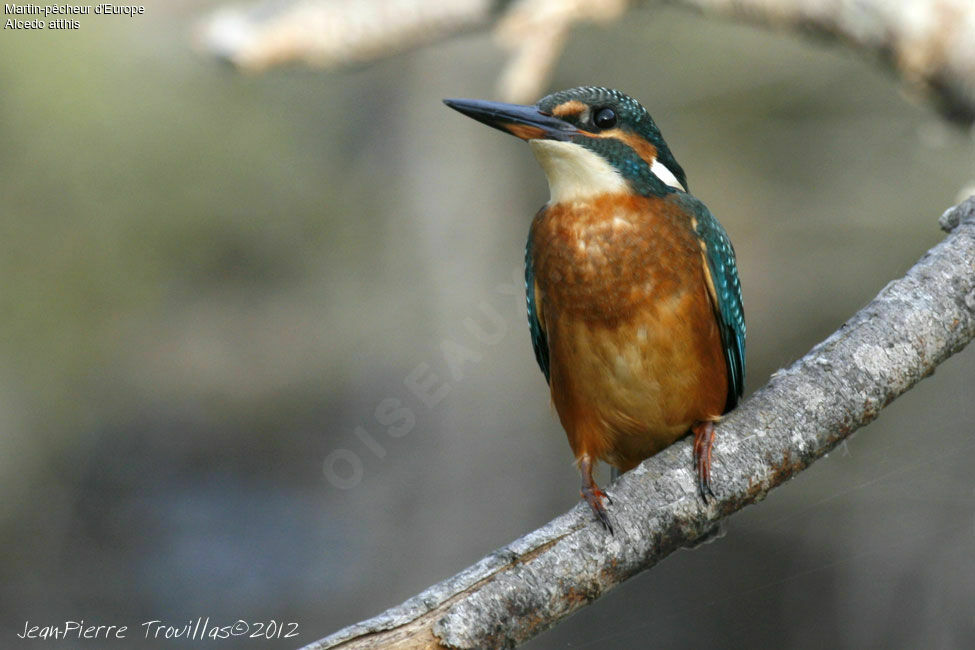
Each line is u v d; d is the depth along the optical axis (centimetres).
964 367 1088
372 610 1313
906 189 1361
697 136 1420
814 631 1138
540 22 756
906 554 1091
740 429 442
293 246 1496
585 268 526
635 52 1346
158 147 1298
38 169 1223
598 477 576
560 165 541
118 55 1245
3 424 1466
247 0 1220
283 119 1409
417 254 1438
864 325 450
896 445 1097
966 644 1048
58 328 1316
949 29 656
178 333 1567
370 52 802
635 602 1293
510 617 400
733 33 1302
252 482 1579
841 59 1309
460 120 1454
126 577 1441
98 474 1551
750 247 1427
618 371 532
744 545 1226
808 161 1398
